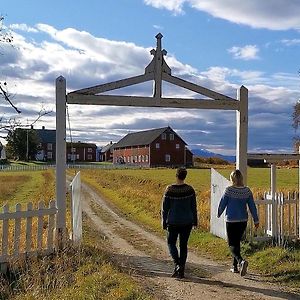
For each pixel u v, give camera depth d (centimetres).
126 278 864
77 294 761
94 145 14788
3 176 5594
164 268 1032
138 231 1628
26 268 931
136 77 1166
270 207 1213
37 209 1020
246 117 1247
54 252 1029
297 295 809
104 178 5191
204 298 788
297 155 1248
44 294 788
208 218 1591
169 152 10531
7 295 838
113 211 2311
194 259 1120
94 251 1062
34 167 7500
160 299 773
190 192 952
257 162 1312
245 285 875
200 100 1215
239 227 961
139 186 3625
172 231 946
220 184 1357
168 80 1186
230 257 1129
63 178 1075
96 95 1134
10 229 1341
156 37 1184
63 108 1098
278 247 1107
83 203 2695
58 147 1084
